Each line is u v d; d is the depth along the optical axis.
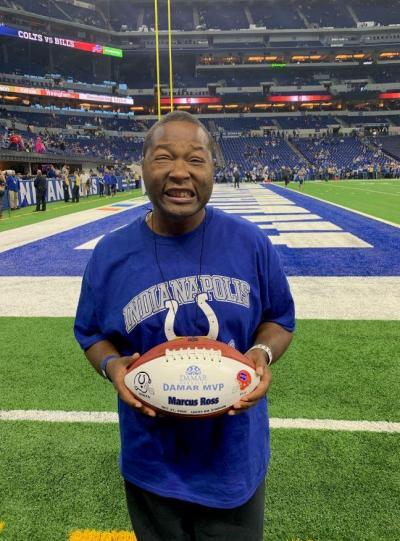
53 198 21.91
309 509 2.17
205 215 1.37
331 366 3.72
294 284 6.39
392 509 2.17
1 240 10.51
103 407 3.12
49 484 2.36
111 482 2.37
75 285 6.55
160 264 1.31
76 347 4.22
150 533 1.39
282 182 47.50
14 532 2.07
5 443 2.71
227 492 1.29
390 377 3.52
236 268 1.32
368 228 11.65
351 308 5.27
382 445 2.64
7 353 4.09
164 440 1.31
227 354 1.21
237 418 1.31
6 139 36.59
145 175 1.30
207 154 1.29
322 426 2.84
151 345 1.30
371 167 49.47
